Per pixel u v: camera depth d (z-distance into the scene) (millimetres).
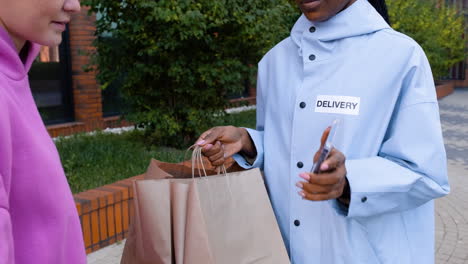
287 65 1538
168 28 5594
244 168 1621
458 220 4980
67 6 976
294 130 1427
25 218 907
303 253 1422
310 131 1392
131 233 1505
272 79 1575
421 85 1314
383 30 1367
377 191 1210
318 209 1396
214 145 1553
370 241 1337
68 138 6914
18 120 882
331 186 1099
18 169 882
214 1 5500
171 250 1360
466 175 6855
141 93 6406
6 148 819
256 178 1470
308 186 1095
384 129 1326
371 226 1332
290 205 1453
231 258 1392
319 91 1389
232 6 5746
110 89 9125
